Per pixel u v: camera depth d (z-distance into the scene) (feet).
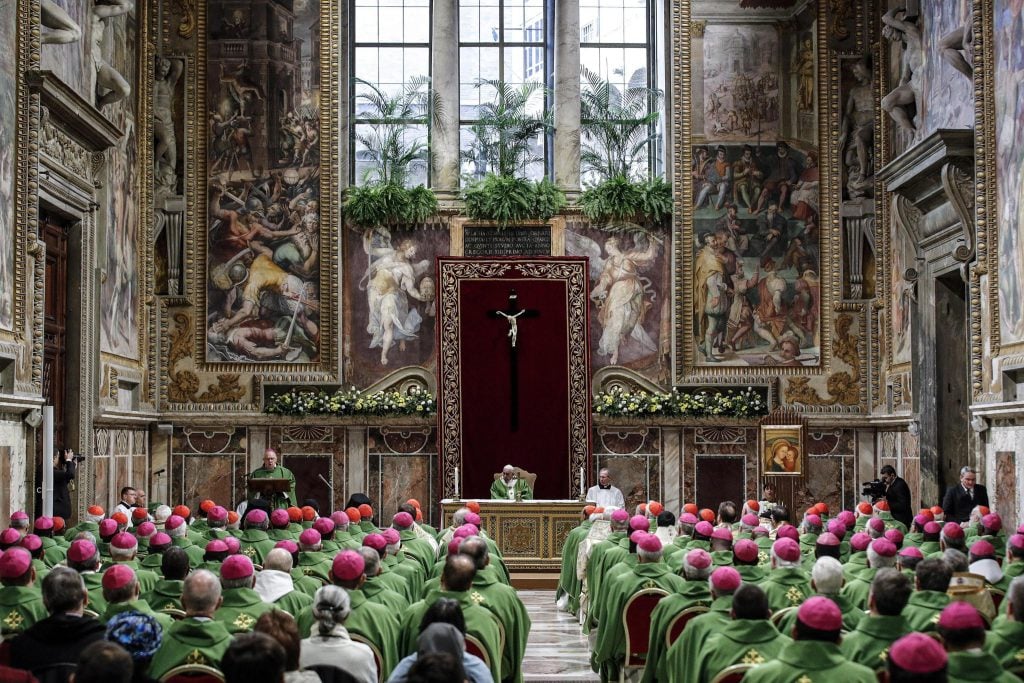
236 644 14.42
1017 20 52.54
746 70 77.15
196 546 35.06
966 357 65.21
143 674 16.35
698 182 76.64
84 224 60.70
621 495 67.36
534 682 36.86
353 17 81.87
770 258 76.54
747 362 76.13
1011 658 19.20
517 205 75.87
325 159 75.77
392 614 24.68
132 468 70.13
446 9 79.87
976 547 29.32
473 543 27.81
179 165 75.15
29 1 51.39
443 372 74.13
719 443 75.41
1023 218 51.98
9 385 49.85
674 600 26.48
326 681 19.83
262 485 53.31
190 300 74.74
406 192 76.13
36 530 38.70
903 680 14.14
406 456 74.84
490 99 81.61
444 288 74.79
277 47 76.23
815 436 75.72
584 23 82.12
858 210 75.92
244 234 75.51
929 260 65.72
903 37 69.41
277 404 73.97
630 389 76.54
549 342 74.74
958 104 60.95
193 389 74.69
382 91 81.51
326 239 75.51
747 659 20.08
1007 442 53.62
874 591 19.90
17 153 50.90
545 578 60.59
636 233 77.30
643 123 78.84
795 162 76.79
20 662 18.42
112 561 29.37
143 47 72.33
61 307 59.36
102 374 64.34
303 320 75.41
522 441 74.02
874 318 75.87
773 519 40.40
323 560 31.37
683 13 77.10
